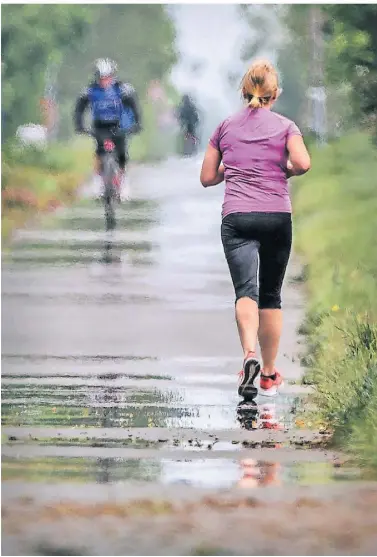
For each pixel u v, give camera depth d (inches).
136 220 2353.6
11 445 880.3
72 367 1171.3
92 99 2218.3
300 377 1090.1
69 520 709.3
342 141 2763.3
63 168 3368.6
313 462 818.2
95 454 854.5
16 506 736.3
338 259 1665.8
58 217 2417.6
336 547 661.3
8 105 4151.1
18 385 1090.7
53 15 4340.6
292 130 1007.6
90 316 1429.6
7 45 4269.2
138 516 713.6
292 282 1581.0
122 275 1717.5
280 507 722.8
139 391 1063.6
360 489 755.4
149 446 874.8
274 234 1008.2
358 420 893.8
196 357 1212.5
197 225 2288.4
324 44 3125.0
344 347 1115.3
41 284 1641.2
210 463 821.9
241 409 983.6
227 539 674.2
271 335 1029.8
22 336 1320.1
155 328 1357.0
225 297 1551.4
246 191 1006.4
